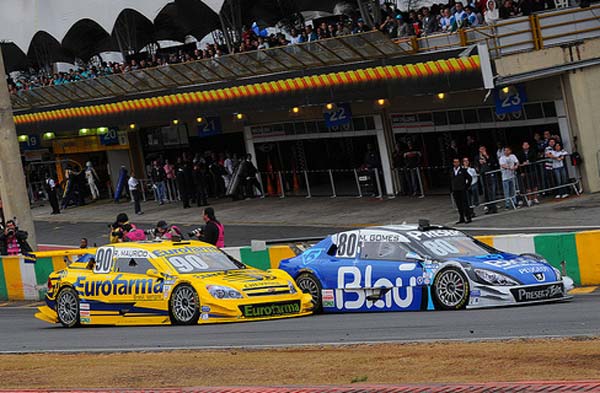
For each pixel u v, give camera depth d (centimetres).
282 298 3338
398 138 7375
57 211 9462
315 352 2434
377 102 7381
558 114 6334
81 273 3750
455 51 6231
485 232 5319
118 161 10219
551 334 2367
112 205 9581
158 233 4581
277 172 8394
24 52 9506
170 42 9744
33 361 2825
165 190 9019
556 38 6219
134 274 3550
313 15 8400
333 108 7469
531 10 6222
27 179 10825
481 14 6262
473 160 6906
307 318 3284
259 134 8494
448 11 6372
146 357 2648
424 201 6919
